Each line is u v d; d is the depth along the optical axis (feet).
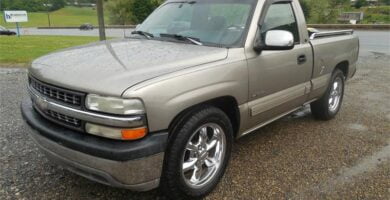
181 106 9.18
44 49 46.85
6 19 112.27
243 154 13.75
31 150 13.74
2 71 30.76
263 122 13.08
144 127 8.61
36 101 10.28
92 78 8.91
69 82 9.00
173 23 13.52
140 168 8.67
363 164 13.10
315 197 10.83
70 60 10.39
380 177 12.12
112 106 8.34
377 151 14.28
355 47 19.07
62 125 9.44
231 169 12.48
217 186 11.36
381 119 18.37
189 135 9.57
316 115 17.89
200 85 9.73
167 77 9.04
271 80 12.53
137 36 13.70
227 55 11.00
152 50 11.14
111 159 8.46
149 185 9.09
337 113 19.21
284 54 12.98
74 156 8.95
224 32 12.13
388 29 75.25
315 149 14.35
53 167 12.41
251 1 12.66
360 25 78.64
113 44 12.30
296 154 13.83
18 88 23.94
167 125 8.96
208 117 10.04
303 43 14.44
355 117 18.65
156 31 13.56
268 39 11.50
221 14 12.74
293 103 14.35
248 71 11.39
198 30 12.63
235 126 11.87
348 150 14.32
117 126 8.41
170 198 10.18
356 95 23.27
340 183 11.68
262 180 11.77
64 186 11.23
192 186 10.27
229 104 11.44
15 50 45.11
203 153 10.53
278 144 14.80
